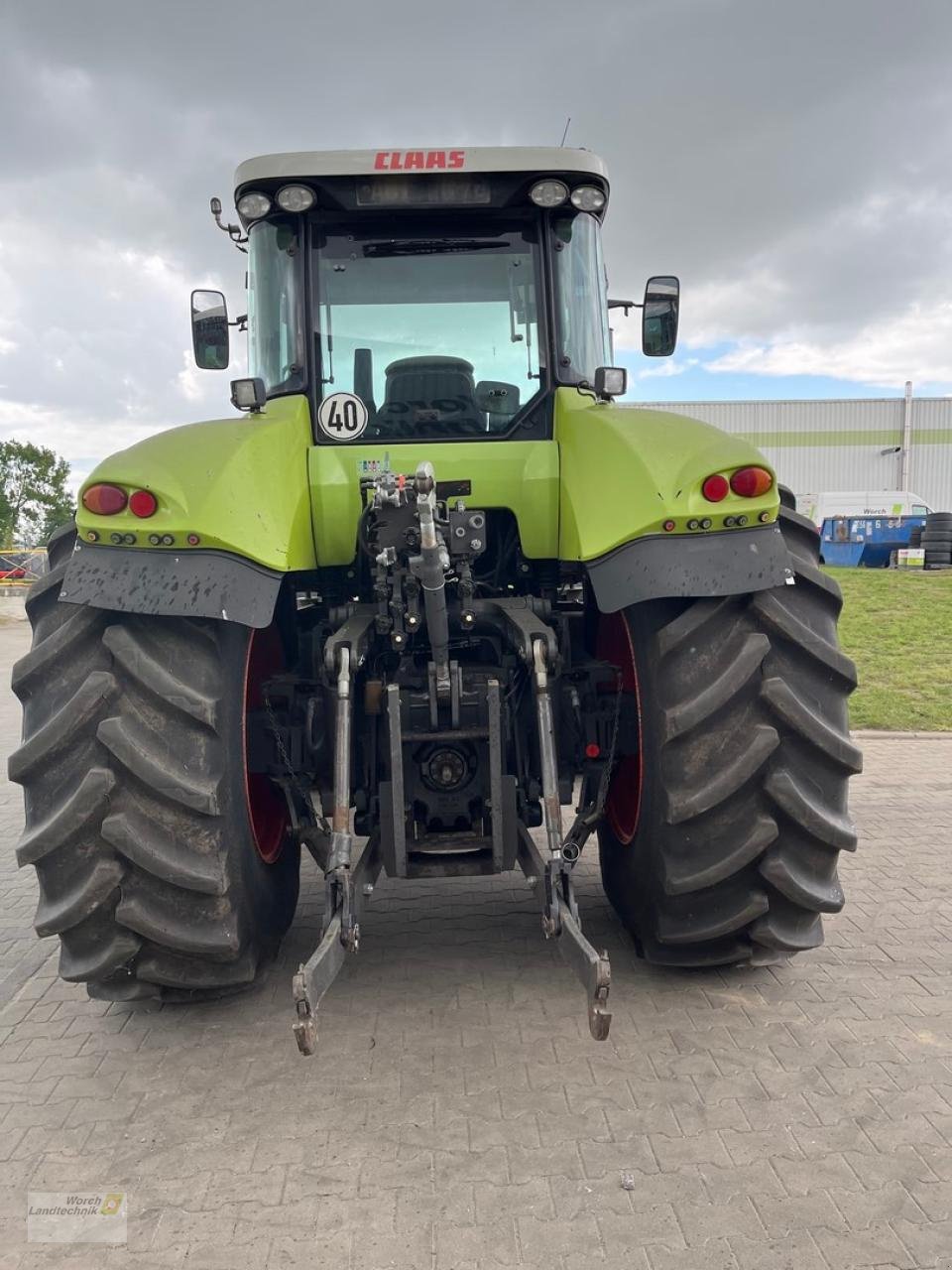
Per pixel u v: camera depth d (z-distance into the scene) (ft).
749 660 9.11
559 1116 8.32
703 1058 9.20
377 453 10.94
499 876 14.48
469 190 11.10
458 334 11.43
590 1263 6.70
